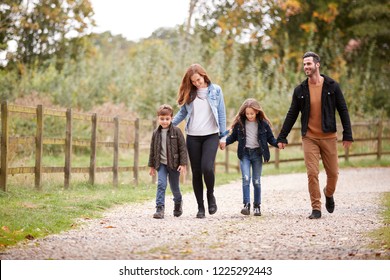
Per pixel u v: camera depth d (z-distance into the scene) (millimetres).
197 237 13359
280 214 17297
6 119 19406
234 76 48906
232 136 17188
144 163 34281
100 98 46250
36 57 49469
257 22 61812
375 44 61938
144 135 39531
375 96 55750
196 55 49906
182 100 16047
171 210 18172
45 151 34062
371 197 21812
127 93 47062
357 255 11602
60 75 43844
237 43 56250
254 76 51812
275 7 61250
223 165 38906
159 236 13469
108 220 15734
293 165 40312
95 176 25203
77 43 54906
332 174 16734
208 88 16016
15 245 12453
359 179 30609
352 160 42719
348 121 16578
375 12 60062
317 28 62875
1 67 44594
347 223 15391
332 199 17234
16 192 19641
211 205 16219
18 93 39312
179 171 16453
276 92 47531
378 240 13039
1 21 44000
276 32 61719
